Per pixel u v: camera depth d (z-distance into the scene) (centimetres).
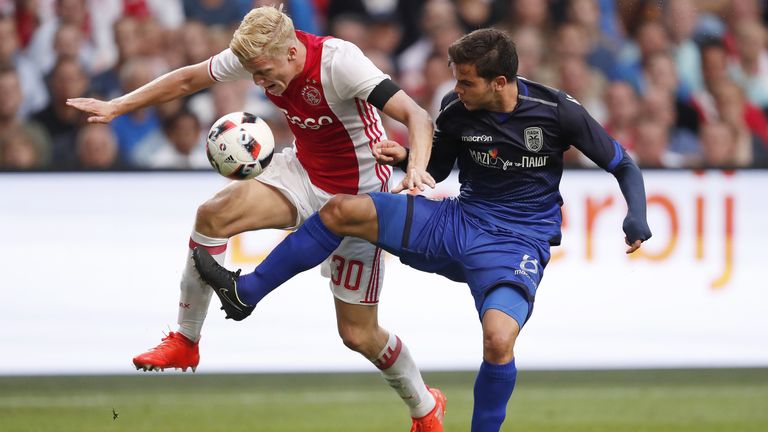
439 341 2464
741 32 3072
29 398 2281
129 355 2431
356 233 1489
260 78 1440
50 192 2416
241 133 1482
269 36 1403
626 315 2516
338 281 1669
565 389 2402
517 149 1468
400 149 1436
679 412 2191
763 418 2148
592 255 2514
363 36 3047
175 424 2061
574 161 2789
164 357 1568
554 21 3059
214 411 2180
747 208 2550
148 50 2994
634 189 1469
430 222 1491
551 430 2038
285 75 1443
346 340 1708
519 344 2500
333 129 1529
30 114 2938
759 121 3073
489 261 1459
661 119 3039
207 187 2456
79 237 2425
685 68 3061
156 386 2405
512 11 3055
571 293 2505
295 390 2392
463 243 1478
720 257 2542
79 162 2906
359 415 2159
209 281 1484
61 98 2934
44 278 2416
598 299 2511
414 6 3056
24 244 2412
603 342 2511
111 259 2428
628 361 2519
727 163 2619
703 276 2536
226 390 2383
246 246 2430
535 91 1466
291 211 1592
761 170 2550
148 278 2433
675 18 3056
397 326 2453
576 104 1473
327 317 2478
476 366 2472
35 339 2411
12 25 2959
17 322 2408
